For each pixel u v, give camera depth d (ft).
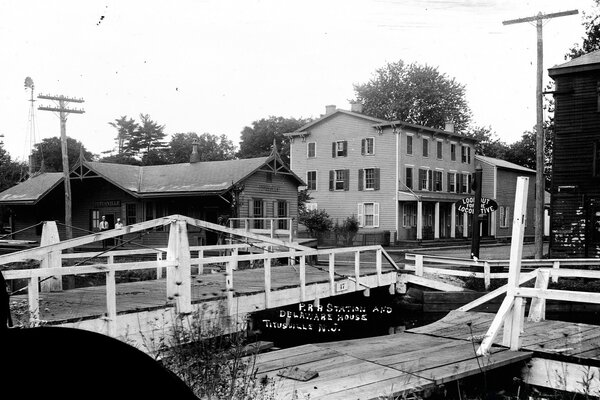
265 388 18.62
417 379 19.92
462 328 29.91
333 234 140.05
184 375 17.22
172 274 29.78
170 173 107.65
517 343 24.57
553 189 80.64
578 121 79.15
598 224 77.56
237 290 36.32
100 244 103.19
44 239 35.47
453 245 140.97
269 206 104.99
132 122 286.05
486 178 163.63
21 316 23.00
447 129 157.69
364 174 142.61
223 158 275.39
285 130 240.94
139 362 4.65
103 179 106.73
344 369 21.39
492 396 21.86
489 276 53.26
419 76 216.54
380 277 53.47
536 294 23.89
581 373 22.56
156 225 29.50
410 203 142.82
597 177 77.46
